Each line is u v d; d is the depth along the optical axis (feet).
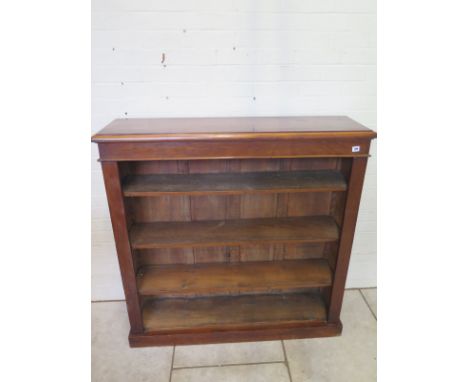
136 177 4.61
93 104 4.99
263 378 4.87
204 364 5.10
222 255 5.51
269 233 4.82
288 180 4.56
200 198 5.00
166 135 3.95
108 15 4.54
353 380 4.84
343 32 4.84
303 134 4.05
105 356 5.26
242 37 4.77
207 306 5.69
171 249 5.40
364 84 5.14
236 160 4.78
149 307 5.66
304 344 5.46
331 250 5.32
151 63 4.82
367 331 5.73
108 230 5.89
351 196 4.55
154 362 5.15
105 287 6.39
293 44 4.86
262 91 5.08
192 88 4.99
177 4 4.54
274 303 5.78
